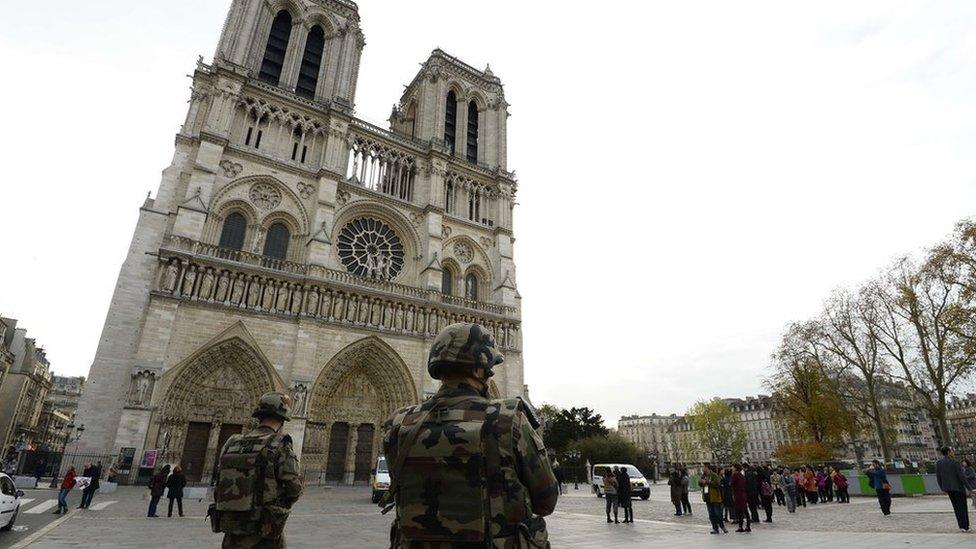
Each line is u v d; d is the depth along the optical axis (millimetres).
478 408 3506
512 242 68812
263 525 6004
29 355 100438
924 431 140750
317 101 59094
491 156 73812
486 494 3172
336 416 48812
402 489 3408
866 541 15406
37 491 34719
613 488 23828
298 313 47531
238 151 51094
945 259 45219
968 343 45000
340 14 66312
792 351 60688
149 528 19000
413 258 60406
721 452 120312
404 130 78375
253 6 57875
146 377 39094
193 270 43812
